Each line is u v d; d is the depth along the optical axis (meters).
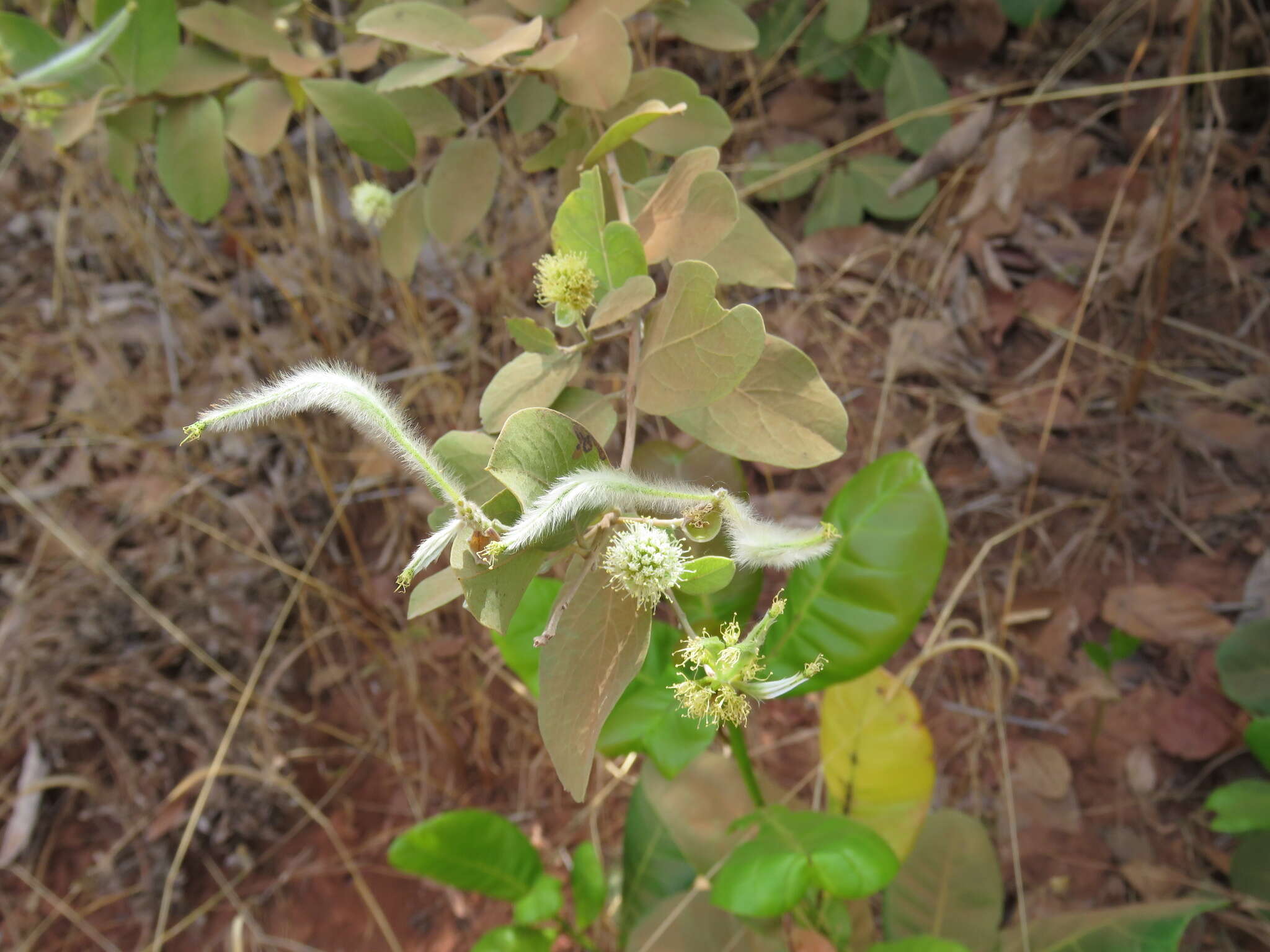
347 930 0.35
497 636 0.25
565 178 0.26
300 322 0.43
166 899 0.34
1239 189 0.42
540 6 0.22
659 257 0.18
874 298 0.43
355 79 0.41
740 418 0.17
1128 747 0.34
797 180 0.44
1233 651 0.31
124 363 0.45
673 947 0.27
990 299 0.42
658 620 0.25
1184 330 0.40
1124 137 0.43
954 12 0.46
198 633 0.39
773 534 0.15
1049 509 0.38
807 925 0.27
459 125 0.26
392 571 0.41
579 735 0.14
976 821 0.29
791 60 0.46
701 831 0.28
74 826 0.37
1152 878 0.31
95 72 0.27
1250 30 0.41
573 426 0.14
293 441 0.42
